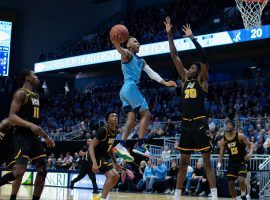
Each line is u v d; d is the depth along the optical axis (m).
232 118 18.53
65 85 31.00
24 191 13.13
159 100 23.09
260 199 12.84
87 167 12.66
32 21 30.14
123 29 5.73
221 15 23.33
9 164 7.06
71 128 23.94
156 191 14.78
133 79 5.95
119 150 6.17
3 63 28.17
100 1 31.45
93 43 27.94
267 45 20.20
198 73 6.42
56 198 10.66
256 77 22.84
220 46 20.23
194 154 15.17
